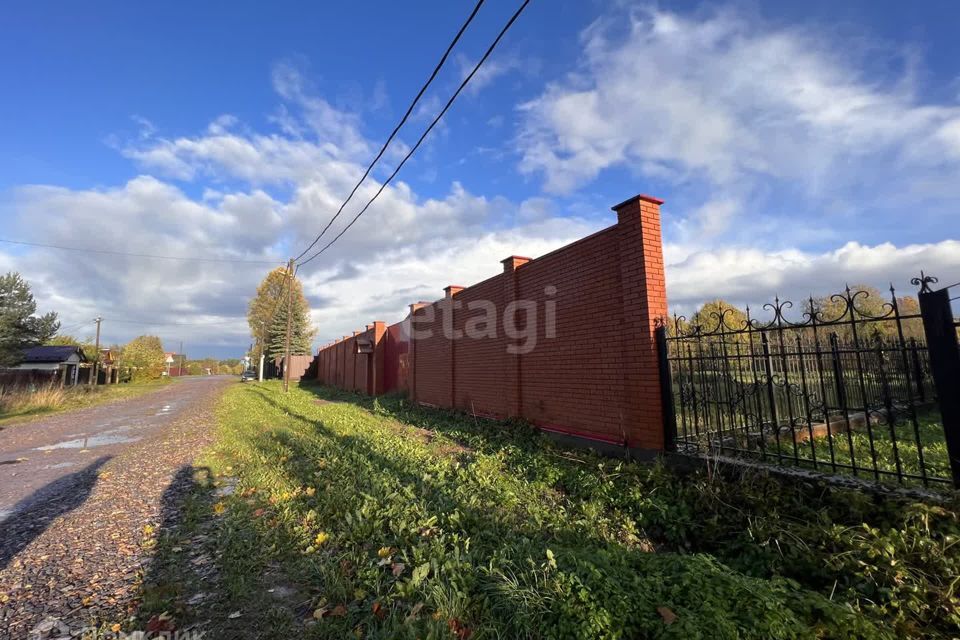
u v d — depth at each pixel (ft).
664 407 15.06
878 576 7.64
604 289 17.89
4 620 8.39
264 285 144.56
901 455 15.92
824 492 10.34
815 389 22.67
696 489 12.15
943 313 9.50
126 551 11.44
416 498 13.78
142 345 149.07
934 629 6.74
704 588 6.95
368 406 44.34
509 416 24.64
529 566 8.68
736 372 16.44
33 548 11.73
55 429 34.94
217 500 15.48
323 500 14.14
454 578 8.64
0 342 62.85
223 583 9.56
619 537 11.19
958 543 7.81
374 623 7.76
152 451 24.66
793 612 6.44
